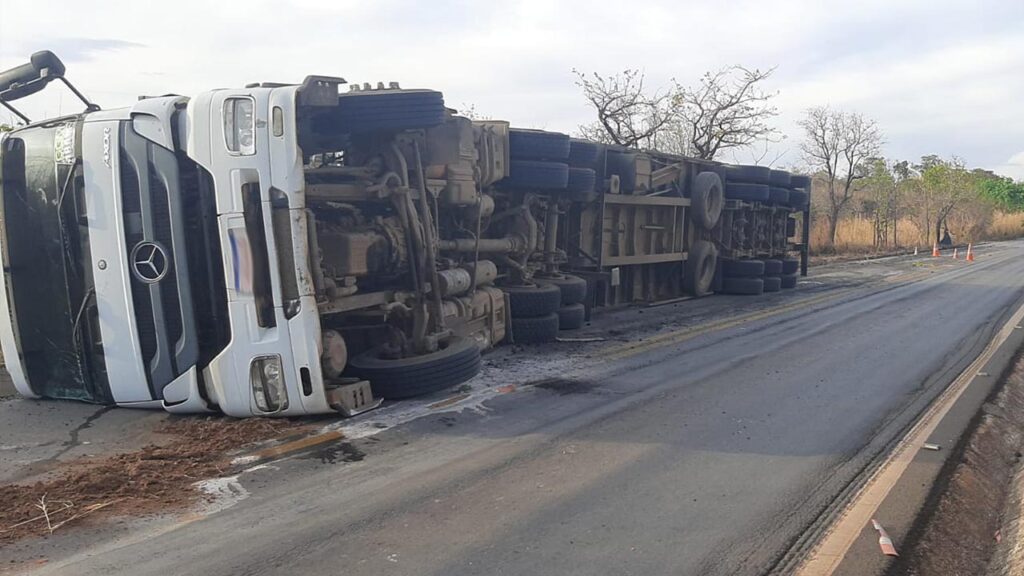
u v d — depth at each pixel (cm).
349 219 801
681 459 643
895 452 675
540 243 1258
